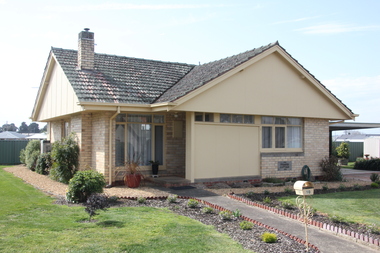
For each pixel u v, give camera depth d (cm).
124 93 1428
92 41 1570
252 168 1544
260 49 1573
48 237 692
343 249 693
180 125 1598
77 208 952
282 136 1662
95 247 640
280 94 1583
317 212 986
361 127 2236
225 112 1423
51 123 2327
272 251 652
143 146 1520
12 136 4325
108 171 1373
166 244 667
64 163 1499
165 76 1755
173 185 1348
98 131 1438
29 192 1244
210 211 947
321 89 1681
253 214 939
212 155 1438
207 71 1645
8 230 734
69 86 1547
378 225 858
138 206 1005
